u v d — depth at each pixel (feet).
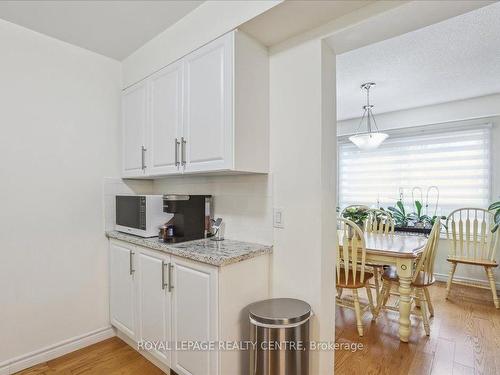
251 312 4.61
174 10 5.63
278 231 5.48
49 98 6.52
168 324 5.56
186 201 6.11
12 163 5.99
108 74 7.57
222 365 4.68
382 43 7.27
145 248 6.15
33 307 6.22
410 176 13.32
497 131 11.37
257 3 4.58
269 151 5.59
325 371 5.08
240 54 5.00
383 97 11.35
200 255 4.87
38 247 6.32
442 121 12.12
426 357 6.51
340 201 15.33
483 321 8.32
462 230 10.78
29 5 5.43
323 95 4.97
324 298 5.00
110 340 7.26
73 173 6.89
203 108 5.37
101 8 5.55
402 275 7.22
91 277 7.14
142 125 6.98
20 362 5.99
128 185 7.98
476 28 6.61
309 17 4.66
